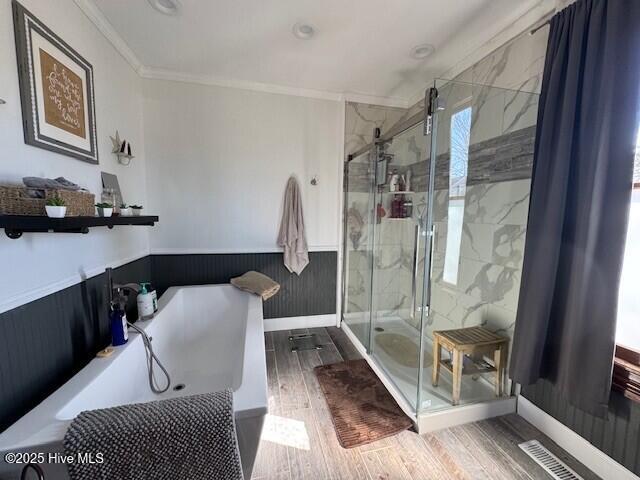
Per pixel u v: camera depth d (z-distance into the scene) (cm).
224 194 257
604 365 115
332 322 297
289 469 132
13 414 101
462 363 169
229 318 243
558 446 146
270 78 246
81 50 149
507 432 155
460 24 173
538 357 139
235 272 267
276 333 280
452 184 185
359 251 281
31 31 111
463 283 190
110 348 146
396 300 231
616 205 110
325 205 285
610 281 112
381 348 233
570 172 128
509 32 171
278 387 195
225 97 248
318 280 292
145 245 238
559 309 135
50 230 102
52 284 122
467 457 139
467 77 210
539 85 153
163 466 88
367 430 155
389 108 286
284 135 265
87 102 151
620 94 108
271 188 267
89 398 114
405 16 167
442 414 157
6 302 99
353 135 280
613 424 122
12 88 104
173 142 242
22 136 108
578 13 122
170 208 247
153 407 91
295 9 161
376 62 218
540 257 135
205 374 205
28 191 98
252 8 161
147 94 233
